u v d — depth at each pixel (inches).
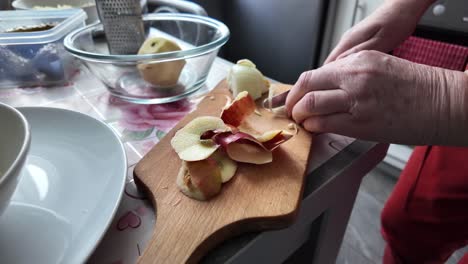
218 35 19.5
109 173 10.2
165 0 27.4
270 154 11.9
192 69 18.8
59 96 17.9
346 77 12.1
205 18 20.4
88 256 7.7
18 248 8.4
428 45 31.2
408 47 32.6
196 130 12.1
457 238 22.3
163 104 17.2
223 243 9.6
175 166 11.5
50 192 10.0
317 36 40.5
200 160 10.5
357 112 11.8
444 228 22.3
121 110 16.6
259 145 12.0
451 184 21.2
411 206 23.6
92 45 20.6
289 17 42.0
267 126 14.1
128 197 11.0
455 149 21.1
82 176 10.4
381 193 40.6
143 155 13.2
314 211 12.3
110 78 17.5
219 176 10.5
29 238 8.6
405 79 11.4
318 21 39.4
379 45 16.7
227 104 15.0
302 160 11.9
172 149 12.4
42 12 20.7
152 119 15.8
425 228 23.3
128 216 10.2
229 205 9.9
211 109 15.4
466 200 20.6
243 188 10.5
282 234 11.1
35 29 19.1
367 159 13.6
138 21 19.7
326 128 12.8
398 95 11.4
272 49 46.3
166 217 9.4
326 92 12.5
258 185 10.7
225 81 18.3
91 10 24.1
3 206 7.5
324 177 12.0
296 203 10.1
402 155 41.2
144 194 11.1
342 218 15.6
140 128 15.1
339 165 12.6
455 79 11.2
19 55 17.7
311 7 39.3
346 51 16.8
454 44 30.0
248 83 16.1
